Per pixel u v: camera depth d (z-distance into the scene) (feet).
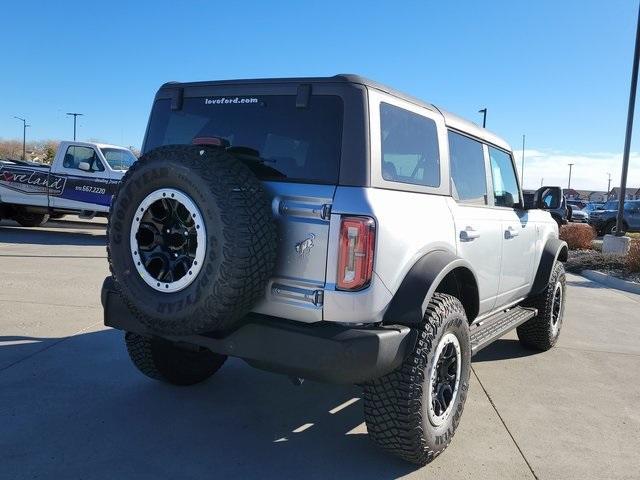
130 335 13.64
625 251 52.06
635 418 14.58
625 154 53.16
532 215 18.61
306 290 9.91
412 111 11.63
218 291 9.27
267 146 11.02
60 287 25.96
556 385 16.87
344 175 10.03
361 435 12.59
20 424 12.11
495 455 12.02
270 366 10.00
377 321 10.15
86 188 46.75
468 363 12.10
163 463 10.89
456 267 11.64
